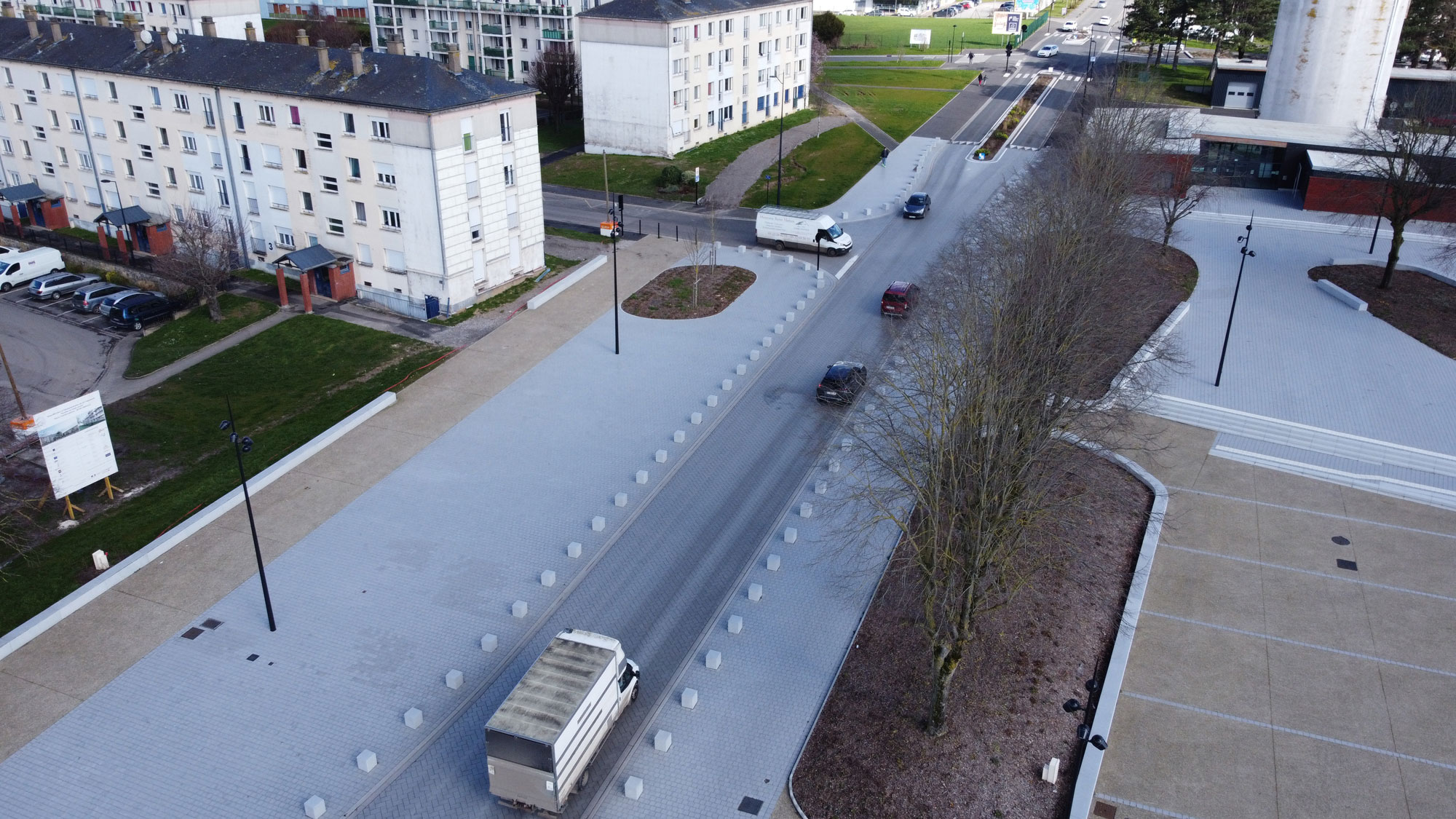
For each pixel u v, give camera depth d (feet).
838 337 175.83
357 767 88.58
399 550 118.42
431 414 149.48
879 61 442.91
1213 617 111.86
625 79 283.79
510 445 141.28
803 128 317.83
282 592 111.04
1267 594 115.85
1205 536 126.31
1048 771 88.02
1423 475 138.41
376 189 177.27
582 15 281.74
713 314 185.47
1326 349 172.24
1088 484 131.85
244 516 124.47
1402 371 164.76
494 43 349.20
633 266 207.41
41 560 117.91
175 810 84.43
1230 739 95.04
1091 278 134.62
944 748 90.89
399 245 180.55
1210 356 169.37
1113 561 118.21
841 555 118.52
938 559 88.53
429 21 357.20
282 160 187.32
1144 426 150.20
